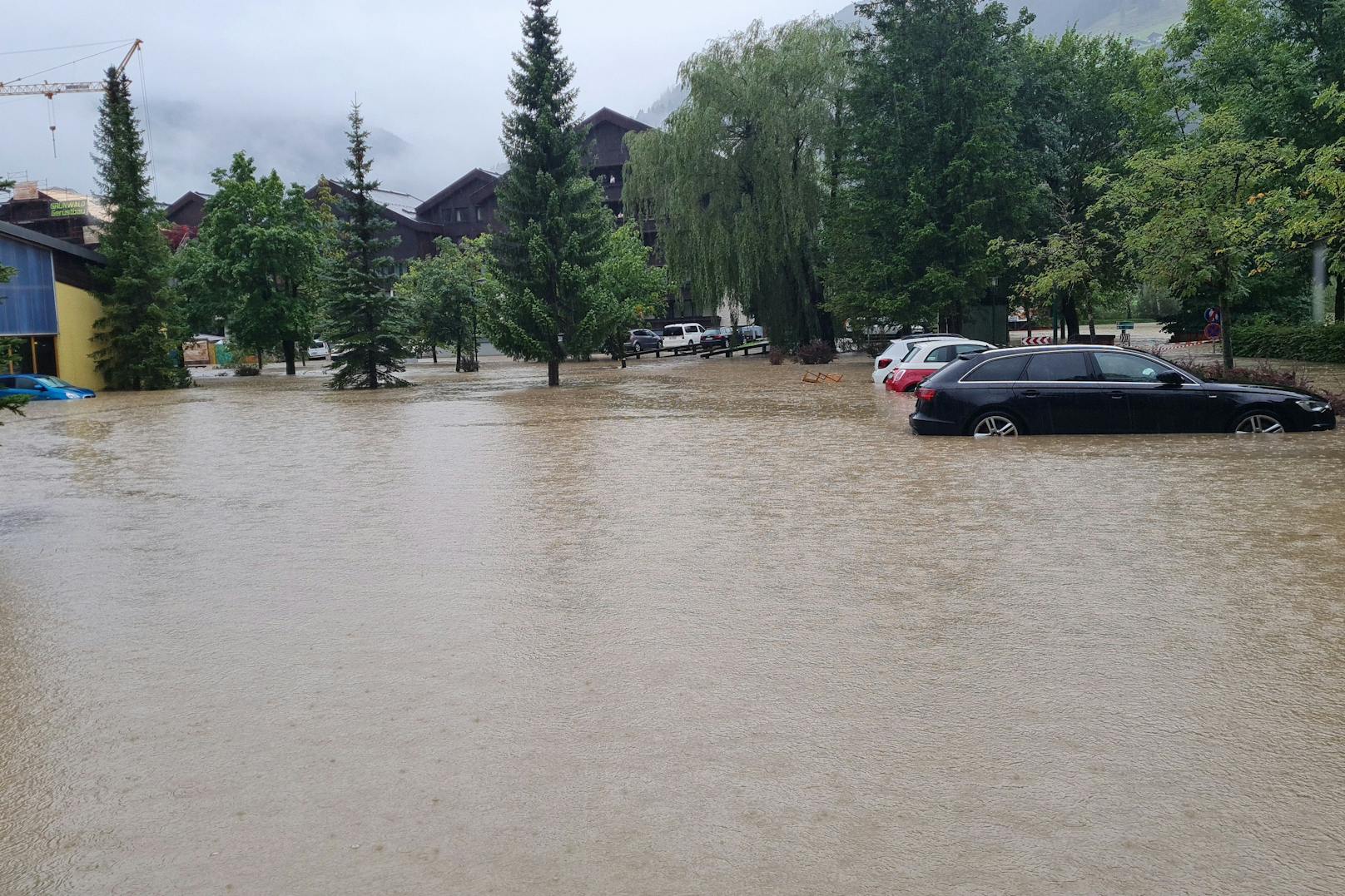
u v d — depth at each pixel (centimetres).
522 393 3512
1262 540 854
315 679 559
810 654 580
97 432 2467
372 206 4338
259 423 2555
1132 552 819
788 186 4584
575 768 434
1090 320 5184
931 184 3966
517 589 756
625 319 4066
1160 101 4175
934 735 459
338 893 340
